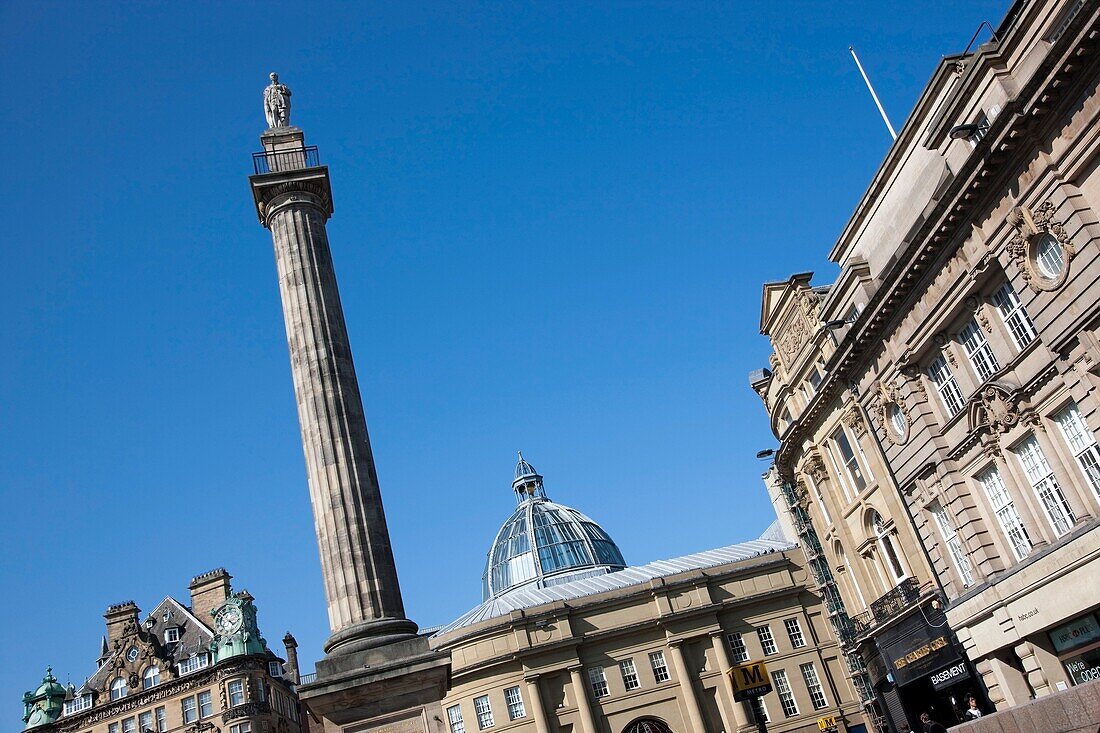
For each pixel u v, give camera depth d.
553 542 93.94
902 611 40.53
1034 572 30.48
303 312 31.58
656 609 70.06
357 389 31.31
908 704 42.94
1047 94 25.73
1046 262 28.06
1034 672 31.77
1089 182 25.83
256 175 33.34
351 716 25.91
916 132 35.62
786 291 48.84
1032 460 30.69
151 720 72.44
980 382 32.34
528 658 66.25
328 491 28.97
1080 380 27.31
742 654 69.81
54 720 73.69
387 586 28.17
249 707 70.94
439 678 26.58
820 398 44.66
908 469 37.28
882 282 36.16
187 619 78.88
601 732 65.56
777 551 74.25
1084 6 23.70
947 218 30.73
